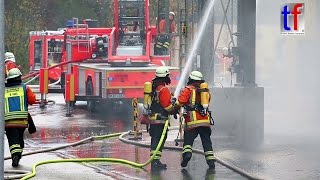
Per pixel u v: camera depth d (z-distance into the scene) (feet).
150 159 55.21
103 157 62.23
